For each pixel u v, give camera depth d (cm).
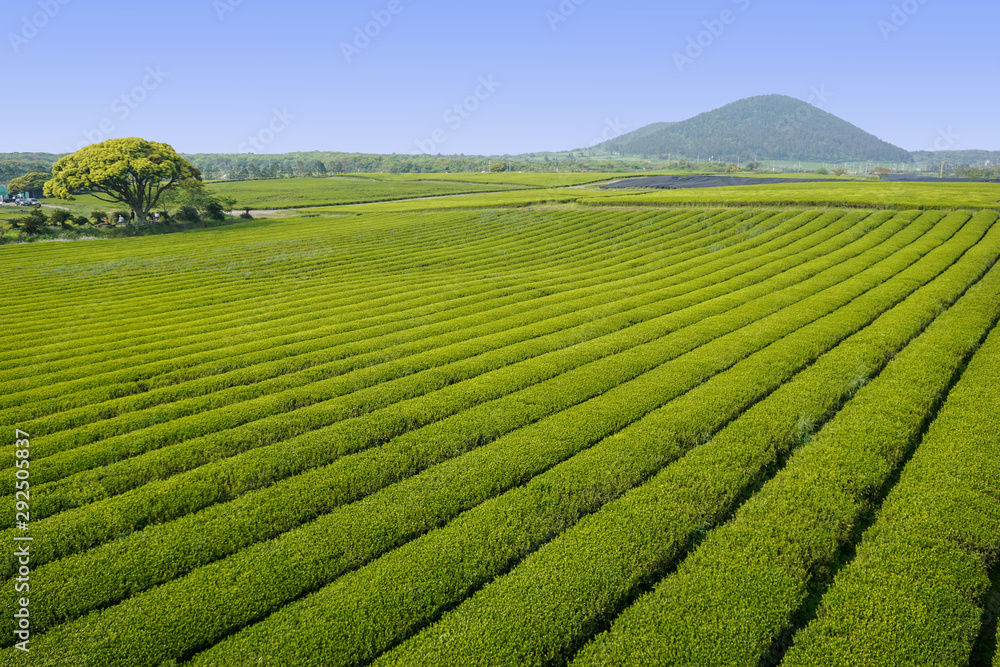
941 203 6278
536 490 1477
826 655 998
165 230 8500
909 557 1200
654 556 1227
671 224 6444
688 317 3048
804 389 2019
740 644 1012
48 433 1983
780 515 1348
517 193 12531
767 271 4059
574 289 3962
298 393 2198
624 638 1033
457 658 998
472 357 2598
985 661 1023
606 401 2011
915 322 2711
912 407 1847
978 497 1381
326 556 1259
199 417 1995
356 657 1012
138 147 9062
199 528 1368
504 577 1184
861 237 5075
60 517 1427
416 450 1717
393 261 5341
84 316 3653
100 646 1038
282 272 4991
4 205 12650
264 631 1062
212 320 3481
